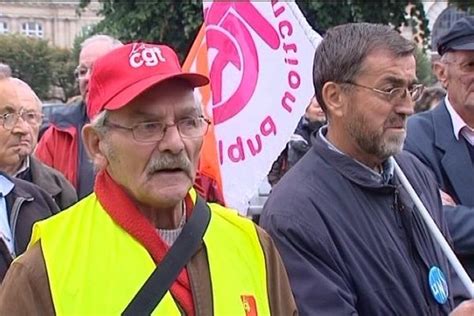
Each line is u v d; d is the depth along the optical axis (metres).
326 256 2.48
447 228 3.06
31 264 2.00
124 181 2.05
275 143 3.33
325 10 12.04
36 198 3.59
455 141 3.41
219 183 3.46
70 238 2.06
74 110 4.95
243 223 2.24
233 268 2.14
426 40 13.37
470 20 3.39
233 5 3.38
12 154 3.86
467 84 3.36
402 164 2.86
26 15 51.09
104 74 2.04
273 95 3.35
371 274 2.50
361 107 2.54
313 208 2.54
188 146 2.03
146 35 12.45
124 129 2.01
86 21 37.97
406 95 2.54
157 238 2.04
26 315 1.96
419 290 2.56
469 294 2.70
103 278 2.01
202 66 3.81
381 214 2.59
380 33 2.56
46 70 34.09
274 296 2.20
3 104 3.81
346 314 2.42
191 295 2.04
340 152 2.62
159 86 2.00
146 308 1.98
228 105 3.36
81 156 4.82
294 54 3.33
